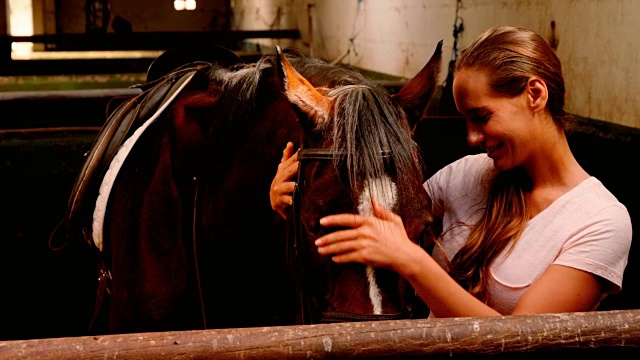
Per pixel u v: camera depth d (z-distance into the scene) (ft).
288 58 6.49
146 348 3.66
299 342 3.74
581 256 4.91
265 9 42.86
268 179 6.11
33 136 14.55
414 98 5.62
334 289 5.05
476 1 17.38
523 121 4.95
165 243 6.72
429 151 14.08
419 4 20.75
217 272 6.57
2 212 14.35
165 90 7.26
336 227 4.92
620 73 12.11
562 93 5.05
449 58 18.94
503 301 5.15
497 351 3.88
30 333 13.12
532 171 5.17
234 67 7.02
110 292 7.53
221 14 58.08
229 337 3.71
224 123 6.40
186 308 6.72
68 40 27.73
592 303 4.96
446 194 5.69
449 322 3.88
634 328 3.95
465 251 5.27
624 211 5.07
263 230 6.23
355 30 26.91
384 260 4.73
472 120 5.08
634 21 11.68
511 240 5.15
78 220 7.62
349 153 4.97
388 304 4.98
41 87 25.17
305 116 5.26
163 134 6.89
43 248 14.25
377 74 24.72
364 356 3.79
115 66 24.59
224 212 6.34
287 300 6.40
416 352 3.82
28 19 42.24
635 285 11.41
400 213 4.90
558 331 3.91
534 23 14.83
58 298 13.85
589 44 12.99
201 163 6.55
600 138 12.48
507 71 4.87
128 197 6.99
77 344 3.64
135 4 56.65
